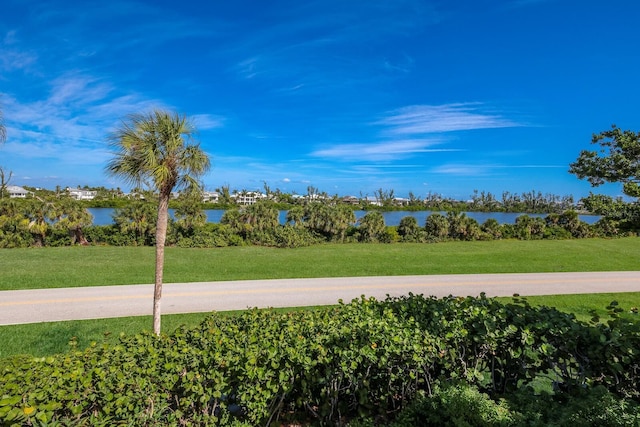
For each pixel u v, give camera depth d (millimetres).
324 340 3600
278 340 3619
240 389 3178
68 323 8320
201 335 3822
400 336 3561
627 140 7473
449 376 3654
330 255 19547
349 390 3568
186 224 22203
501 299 11336
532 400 3059
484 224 29750
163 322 8516
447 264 17641
